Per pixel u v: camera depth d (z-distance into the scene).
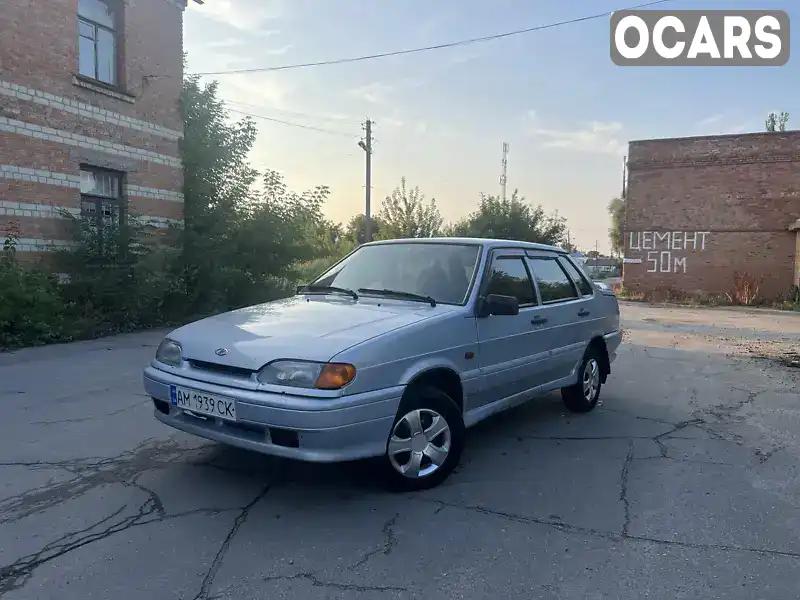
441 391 4.03
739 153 24.23
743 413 6.11
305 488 3.90
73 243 10.98
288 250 14.59
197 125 14.37
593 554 3.13
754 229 24.20
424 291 4.57
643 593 2.78
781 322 16.34
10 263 9.71
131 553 3.03
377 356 3.53
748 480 4.21
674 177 25.33
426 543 3.21
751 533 3.40
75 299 10.70
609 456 4.69
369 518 3.49
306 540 3.21
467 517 3.53
